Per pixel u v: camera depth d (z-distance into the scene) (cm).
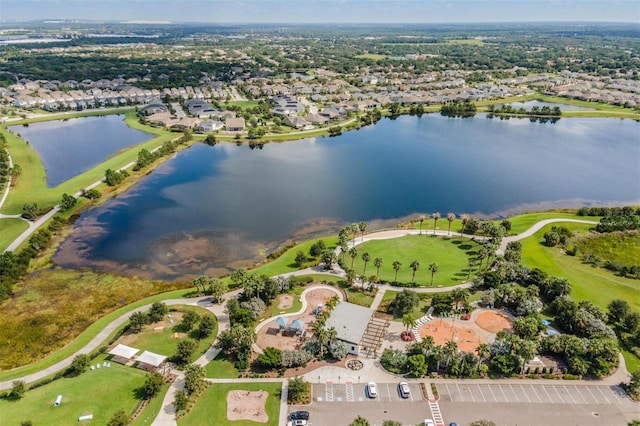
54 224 14788
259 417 7619
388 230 15112
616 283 11881
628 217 15275
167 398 8025
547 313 10631
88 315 10675
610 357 8644
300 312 10631
